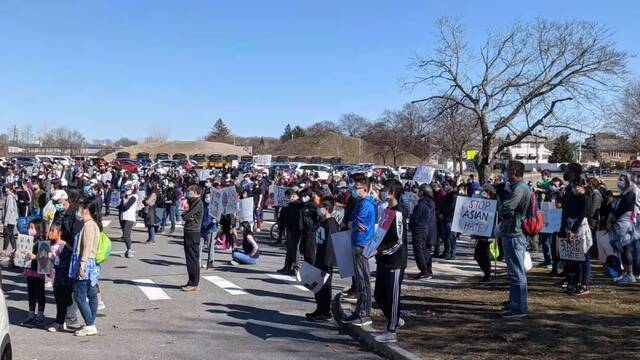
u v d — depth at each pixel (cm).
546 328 810
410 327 831
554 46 3659
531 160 9100
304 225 1076
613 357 677
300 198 1359
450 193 1638
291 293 1148
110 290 1151
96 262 820
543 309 930
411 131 6488
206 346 775
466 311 934
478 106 2744
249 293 1142
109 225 2430
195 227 1150
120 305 1022
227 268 1443
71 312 884
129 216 1588
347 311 943
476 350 716
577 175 1036
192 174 2955
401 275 762
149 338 812
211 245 1440
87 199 823
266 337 824
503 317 880
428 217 1294
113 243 1888
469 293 1103
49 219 1141
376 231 770
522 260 879
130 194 1598
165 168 5478
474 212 1246
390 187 805
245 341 802
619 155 10162
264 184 2789
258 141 17138
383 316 916
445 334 791
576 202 1038
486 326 830
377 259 777
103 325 881
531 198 888
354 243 850
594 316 876
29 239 866
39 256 855
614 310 918
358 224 845
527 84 2653
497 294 1089
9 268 1362
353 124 13200
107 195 2859
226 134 17800
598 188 1365
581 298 1019
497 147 2984
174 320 918
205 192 1770
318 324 907
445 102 2914
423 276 1298
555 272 1305
